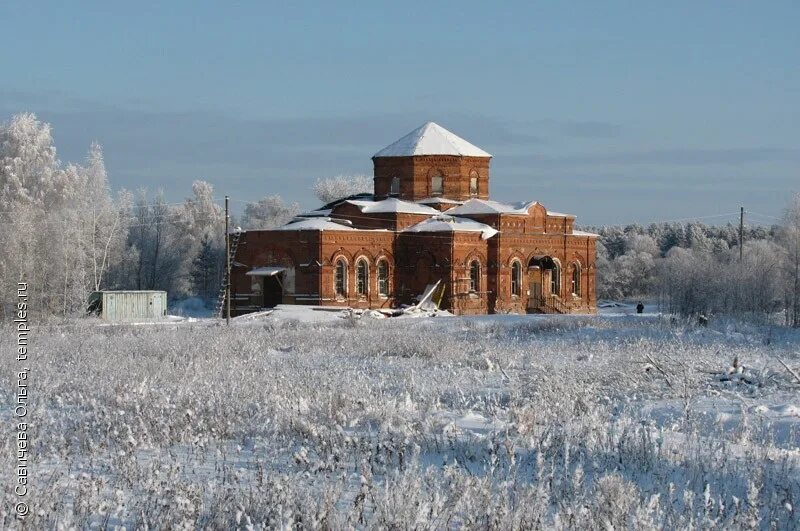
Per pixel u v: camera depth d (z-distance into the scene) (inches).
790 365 1435.8
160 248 5418.3
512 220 3816.4
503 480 609.9
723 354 1571.1
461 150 4055.1
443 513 528.7
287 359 1582.2
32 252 3189.0
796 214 4156.0
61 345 1724.9
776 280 3459.6
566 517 522.6
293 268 3599.9
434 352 1686.8
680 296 3230.8
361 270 3671.3
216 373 1235.9
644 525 498.9
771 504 579.8
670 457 703.7
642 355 1422.2
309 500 547.5
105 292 3408.0
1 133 4500.5
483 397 1087.0
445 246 3651.6
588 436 739.4
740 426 838.5
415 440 758.5
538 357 1561.3
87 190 4276.6
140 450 784.3
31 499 557.9
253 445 759.7
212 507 557.9
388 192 4069.9
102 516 562.6
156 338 1926.7
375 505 536.7
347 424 872.9
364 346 1838.1
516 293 3858.3
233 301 3708.2
